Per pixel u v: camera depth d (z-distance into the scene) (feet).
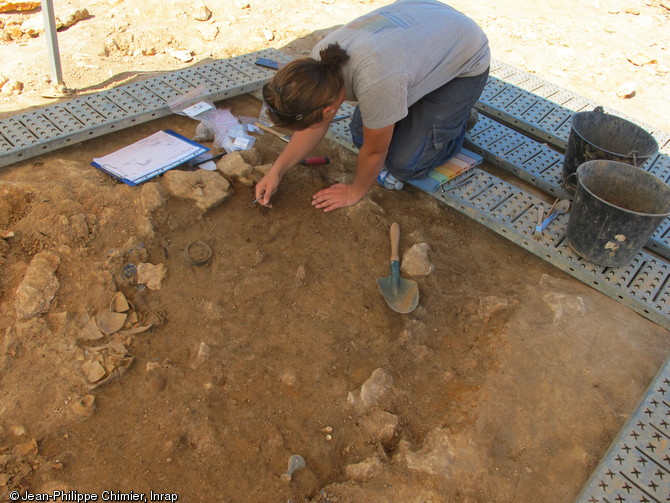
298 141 9.17
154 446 6.32
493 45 16.83
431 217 10.11
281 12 17.28
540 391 7.18
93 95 11.51
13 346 6.97
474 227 10.04
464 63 8.48
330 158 11.20
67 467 6.05
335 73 6.73
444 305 8.36
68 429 6.39
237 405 6.83
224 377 7.11
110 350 7.16
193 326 7.69
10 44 13.80
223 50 14.97
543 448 6.61
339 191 9.47
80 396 6.65
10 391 6.61
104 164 9.86
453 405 6.98
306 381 7.19
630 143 10.40
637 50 17.25
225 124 11.49
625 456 6.43
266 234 9.14
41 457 6.08
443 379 7.36
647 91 15.26
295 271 8.62
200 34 15.52
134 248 8.42
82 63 13.46
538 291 8.68
